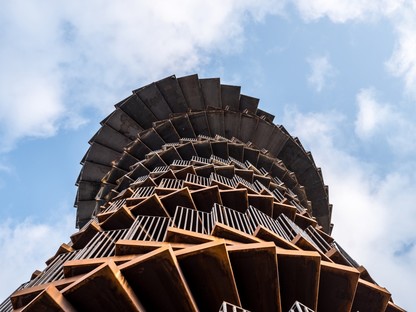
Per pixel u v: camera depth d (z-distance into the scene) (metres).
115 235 13.86
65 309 7.09
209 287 8.42
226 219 13.62
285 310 9.62
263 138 32.88
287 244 11.44
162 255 7.77
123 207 14.88
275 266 8.88
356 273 10.04
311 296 9.52
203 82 34.38
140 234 12.40
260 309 9.05
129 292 7.50
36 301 7.05
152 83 33.56
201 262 8.26
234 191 17.20
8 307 11.12
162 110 34.50
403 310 12.38
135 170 26.47
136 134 34.09
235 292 8.33
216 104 35.12
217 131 32.50
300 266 9.55
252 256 8.84
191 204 15.94
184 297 7.92
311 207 31.62
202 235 10.19
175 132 31.27
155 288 7.96
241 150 28.77
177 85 33.84
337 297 10.23
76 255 11.94
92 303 7.51
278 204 18.36
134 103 33.88
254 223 14.49
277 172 29.36
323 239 16.53
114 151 33.84
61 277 11.09
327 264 10.15
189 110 32.41
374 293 11.47
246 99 36.16
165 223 14.74
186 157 27.58
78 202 32.62
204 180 21.02
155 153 27.19
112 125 34.06
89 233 15.12
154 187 19.47
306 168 33.41
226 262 8.24
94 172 33.31
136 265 7.76
